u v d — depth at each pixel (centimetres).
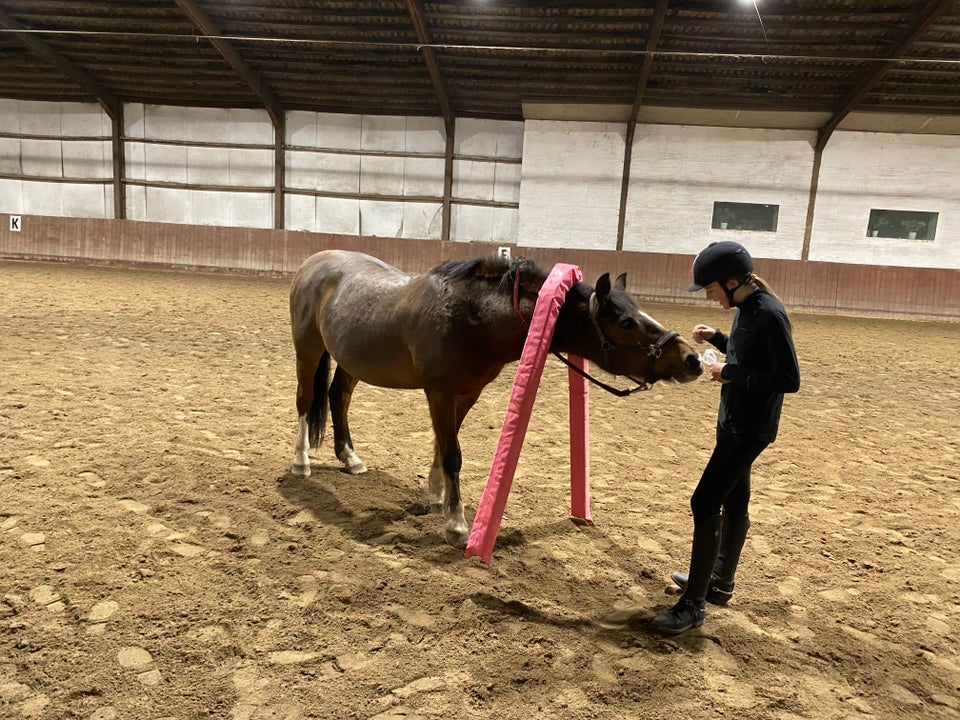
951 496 420
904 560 326
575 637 247
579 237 1659
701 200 1614
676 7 1233
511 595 274
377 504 360
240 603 256
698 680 225
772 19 1239
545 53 1396
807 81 1419
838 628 263
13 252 1705
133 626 236
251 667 218
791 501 401
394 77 1530
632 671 228
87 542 295
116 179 1752
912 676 234
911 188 1545
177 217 1777
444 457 318
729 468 246
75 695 200
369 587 272
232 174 1742
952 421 619
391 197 1719
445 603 265
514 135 1669
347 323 345
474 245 1582
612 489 404
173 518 326
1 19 1365
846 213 1576
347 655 227
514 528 339
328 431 488
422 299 313
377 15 1327
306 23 1375
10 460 382
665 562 312
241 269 1667
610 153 1612
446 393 313
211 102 1698
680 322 1207
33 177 1784
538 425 545
